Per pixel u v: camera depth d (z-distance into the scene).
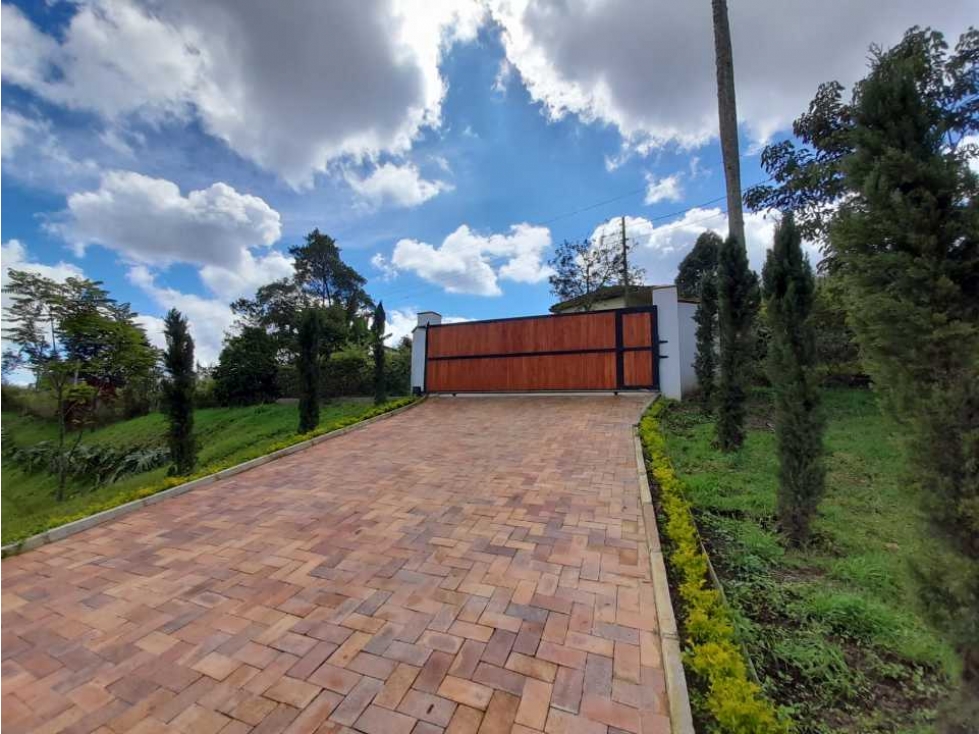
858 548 3.20
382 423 8.64
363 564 3.13
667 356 9.68
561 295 21.06
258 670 2.11
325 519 4.02
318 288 28.48
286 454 6.54
